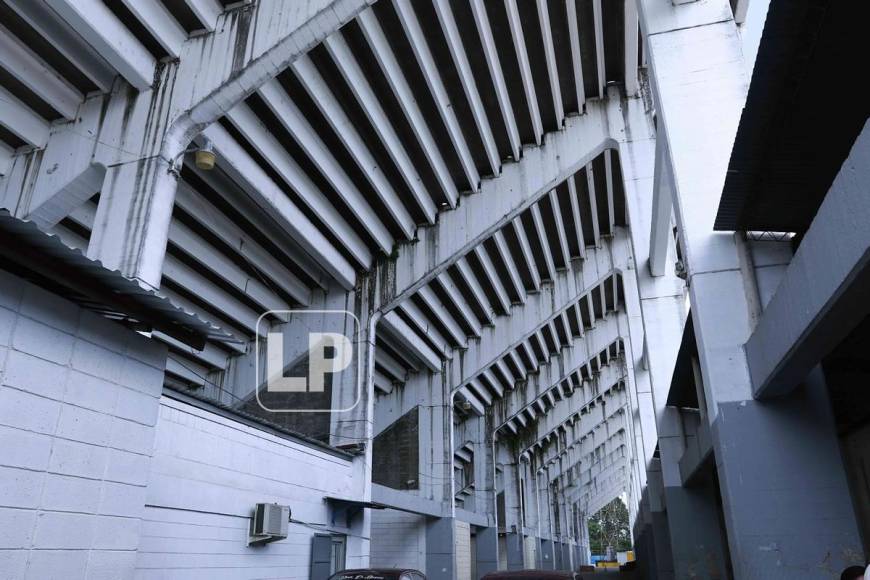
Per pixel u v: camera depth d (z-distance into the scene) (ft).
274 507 37.29
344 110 43.83
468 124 51.31
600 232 80.38
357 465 52.31
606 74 55.31
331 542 46.11
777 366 18.85
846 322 15.06
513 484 121.39
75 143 33.81
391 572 31.83
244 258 50.78
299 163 45.70
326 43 36.42
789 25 15.19
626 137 54.34
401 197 54.95
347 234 53.11
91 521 16.47
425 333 72.23
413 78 44.62
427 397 80.18
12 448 14.65
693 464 43.21
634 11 44.73
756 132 18.78
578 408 125.90
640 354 73.97
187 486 31.78
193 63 32.89
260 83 32.09
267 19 32.22
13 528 14.44
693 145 25.73
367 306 57.21
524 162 57.16
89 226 41.32
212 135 36.14
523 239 68.08
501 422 102.73
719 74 26.43
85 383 16.84
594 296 94.89
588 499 232.94
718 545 48.49
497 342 81.41
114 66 31.68
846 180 12.53
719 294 23.88
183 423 32.24
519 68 46.65
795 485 20.99
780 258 23.94
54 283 16.83
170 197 31.65
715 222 23.71
